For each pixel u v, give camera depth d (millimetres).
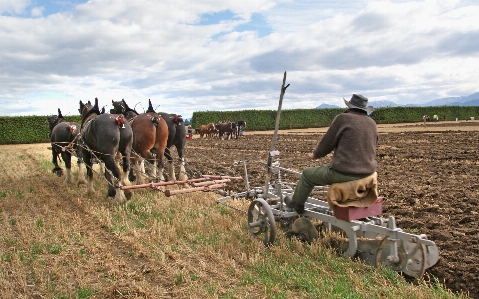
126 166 10539
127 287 5309
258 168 16812
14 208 9969
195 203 9805
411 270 5469
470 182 11859
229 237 7113
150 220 8234
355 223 5918
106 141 9812
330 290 5008
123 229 7785
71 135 13258
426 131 38125
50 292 5199
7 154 26188
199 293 5070
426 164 16141
